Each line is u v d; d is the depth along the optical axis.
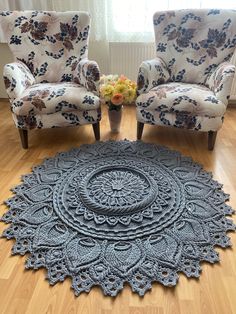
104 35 2.79
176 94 1.92
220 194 1.57
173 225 1.35
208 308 0.99
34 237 1.28
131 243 1.25
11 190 1.62
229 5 2.53
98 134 2.21
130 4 2.61
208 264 1.16
